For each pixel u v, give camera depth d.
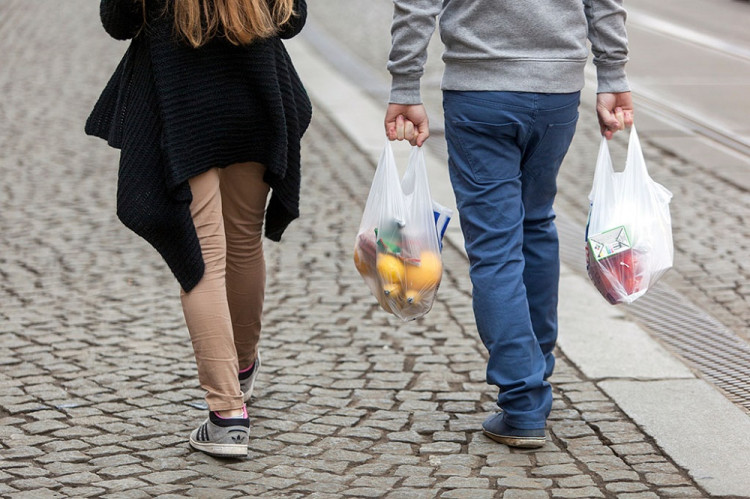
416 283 6.42
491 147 6.09
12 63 21.28
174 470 5.91
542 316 6.63
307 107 6.42
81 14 28.38
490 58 5.96
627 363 7.76
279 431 6.54
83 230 11.41
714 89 18.38
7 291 9.43
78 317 8.78
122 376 7.46
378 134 16.09
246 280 6.57
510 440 6.25
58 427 6.52
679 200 12.51
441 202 12.49
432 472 5.92
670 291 9.69
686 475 5.90
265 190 6.40
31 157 14.48
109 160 14.50
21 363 7.69
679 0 29.47
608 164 6.46
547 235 6.55
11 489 5.60
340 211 12.26
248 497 5.56
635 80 19.09
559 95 6.03
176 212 5.84
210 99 5.82
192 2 5.54
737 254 10.67
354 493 5.62
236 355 6.14
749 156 14.43
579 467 5.99
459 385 7.39
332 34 25.59
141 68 5.86
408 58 6.11
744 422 6.66
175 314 8.93
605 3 6.27
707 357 8.11
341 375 7.55
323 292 9.54
